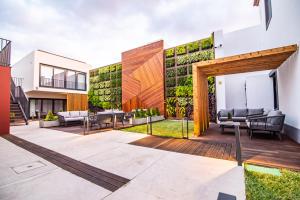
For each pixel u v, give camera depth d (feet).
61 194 6.77
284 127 18.42
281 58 16.35
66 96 50.06
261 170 8.95
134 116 29.37
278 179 7.76
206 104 24.40
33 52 40.37
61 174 8.75
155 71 40.88
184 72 37.52
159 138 17.39
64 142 16.16
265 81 28.45
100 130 23.13
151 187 7.26
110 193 6.82
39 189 7.19
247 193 6.64
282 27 18.02
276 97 24.22
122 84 47.50
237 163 9.82
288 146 13.48
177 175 8.38
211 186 7.22
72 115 31.30
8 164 10.27
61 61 46.09
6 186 7.47
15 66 50.21
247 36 33.42
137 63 44.50
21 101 34.30
